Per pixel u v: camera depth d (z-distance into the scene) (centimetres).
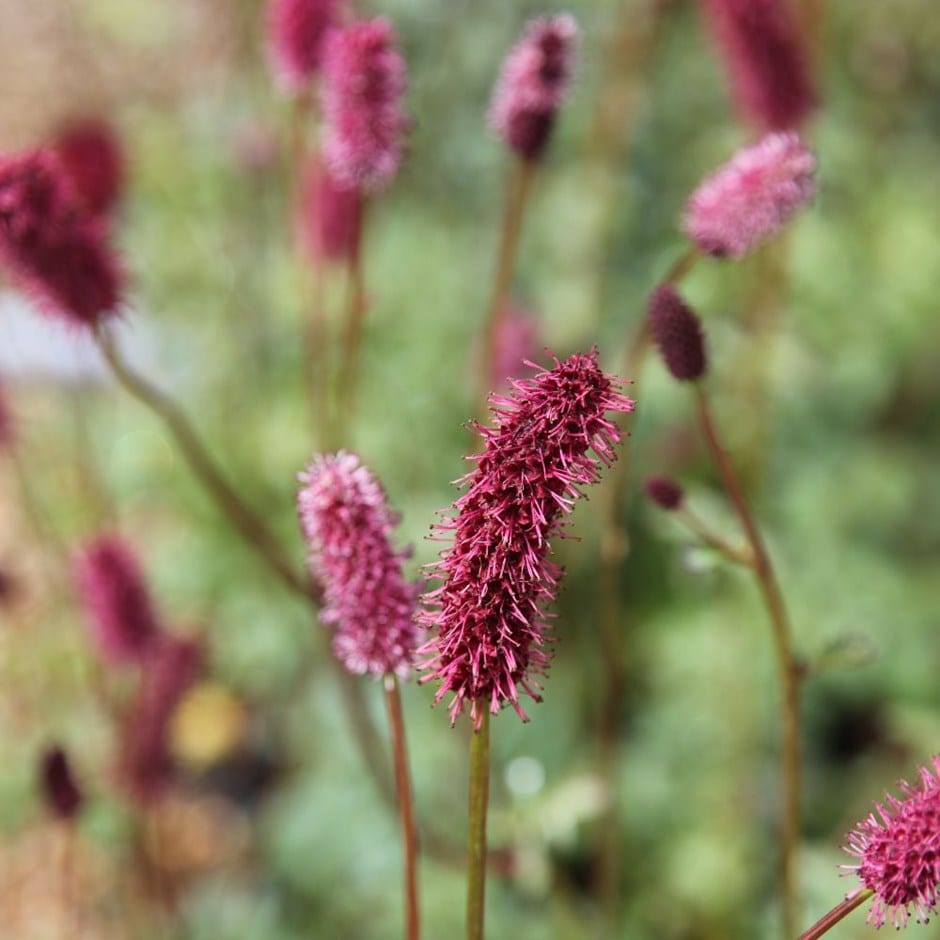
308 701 55
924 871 31
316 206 45
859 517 56
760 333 50
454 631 31
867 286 54
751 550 38
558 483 30
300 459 55
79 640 47
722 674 52
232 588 55
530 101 41
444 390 56
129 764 45
